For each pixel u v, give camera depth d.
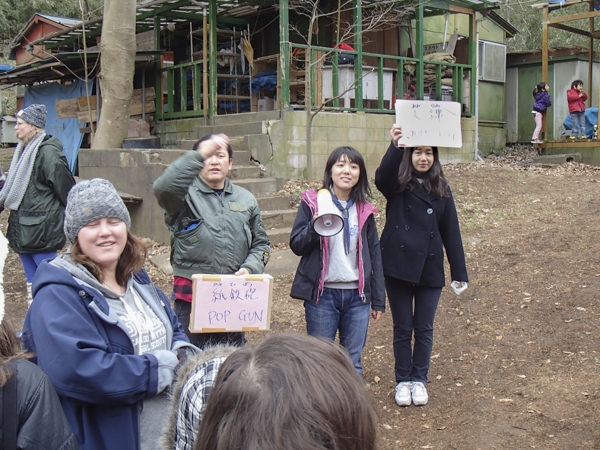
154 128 13.73
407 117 4.02
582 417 3.90
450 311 5.85
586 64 16.64
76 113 14.34
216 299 3.21
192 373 1.81
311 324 4.04
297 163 10.94
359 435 1.13
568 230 7.83
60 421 1.92
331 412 1.09
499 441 3.73
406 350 4.34
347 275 3.97
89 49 16.05
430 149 4.12
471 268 6.89
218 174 3.80
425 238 4.16
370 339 5.50
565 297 5.77
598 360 4.62
